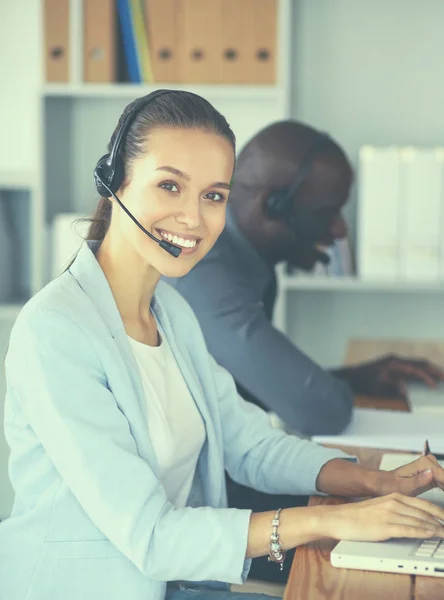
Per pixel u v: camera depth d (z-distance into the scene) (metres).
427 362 2.43
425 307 3.69
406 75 3.55
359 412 2.01
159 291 1.49
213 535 1.12
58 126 3.55
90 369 1.18
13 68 3.67
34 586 1.17
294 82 3.58
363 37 3.55
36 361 1.16
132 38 3.29
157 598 1.19
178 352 1.42
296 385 1.80
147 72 3.30
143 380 1.32
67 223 3.31
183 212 1.21
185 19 3.26
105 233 1.35
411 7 3.53
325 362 3.73
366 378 2.31
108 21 3.28
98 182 1.27
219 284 1.83
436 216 3.21
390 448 1.66
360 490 1.34
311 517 1.13
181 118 1.21
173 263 1.23
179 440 1.35
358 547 1.08
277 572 1.54
